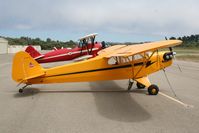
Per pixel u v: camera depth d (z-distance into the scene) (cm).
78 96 879
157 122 572
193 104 750
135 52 747
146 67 965
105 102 782
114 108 705
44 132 509
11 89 1012
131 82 991
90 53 2066
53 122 575
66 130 520
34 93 933
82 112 663
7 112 663
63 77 932
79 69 936
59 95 896
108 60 945
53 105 742
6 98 841
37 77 918
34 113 653
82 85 1120
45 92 954
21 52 878
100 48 2091
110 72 952
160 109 691
